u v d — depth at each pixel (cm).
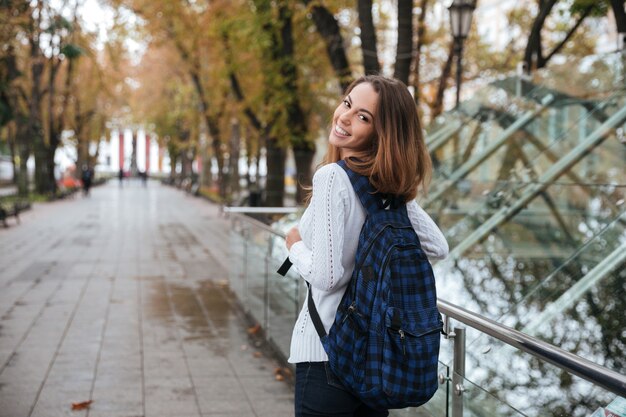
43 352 588
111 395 477
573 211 671
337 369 188
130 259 1230
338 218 192
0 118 2547
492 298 618
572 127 720
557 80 755
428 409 289
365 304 184
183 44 2419
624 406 220
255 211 802
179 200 3591
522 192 679
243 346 623
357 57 1650
